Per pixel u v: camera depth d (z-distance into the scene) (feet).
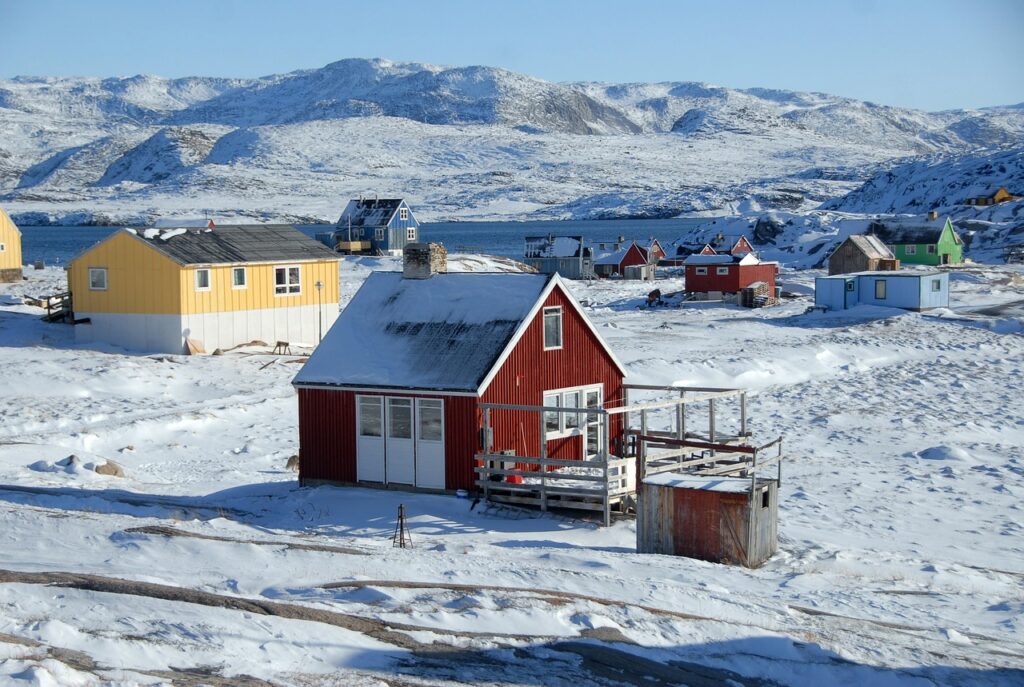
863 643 54.13
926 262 366.22
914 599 65.98
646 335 212.23
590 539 78.74
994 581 71.41
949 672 50.26
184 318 160.66
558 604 55.72
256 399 135.95
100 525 69.67
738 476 84.58
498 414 90.07
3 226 277.64
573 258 383.86
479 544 74.54
